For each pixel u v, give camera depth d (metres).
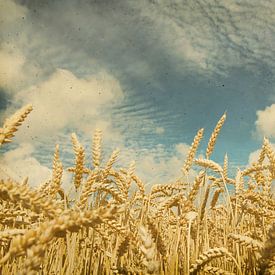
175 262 0.56
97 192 0.65
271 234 0.39
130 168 0.72
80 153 0.57
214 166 0.73
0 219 0.40
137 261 0.54
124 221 0.65
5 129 0.32
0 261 0.23
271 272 0.39
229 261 0.63
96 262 0.67
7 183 0.26
